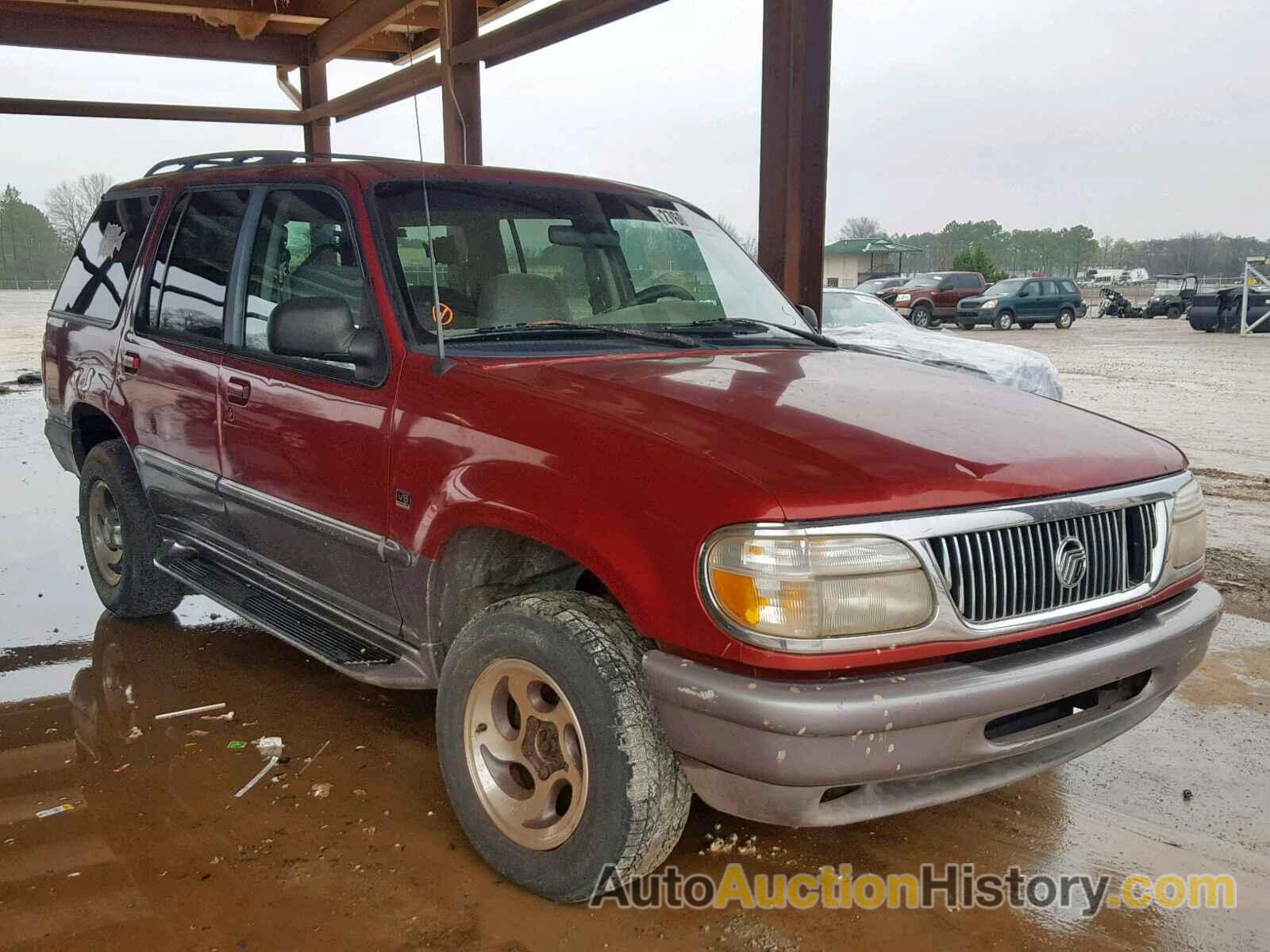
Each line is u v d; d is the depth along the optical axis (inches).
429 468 110.1
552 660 96.0
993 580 89.8
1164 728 147.3
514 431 102.6
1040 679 89.9
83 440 195.9
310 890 103.2
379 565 120.2
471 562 112.0
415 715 147.1
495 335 122.6
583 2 295.1
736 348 133.2
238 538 148.9
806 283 237.6
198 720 143.6
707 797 92.4
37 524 249.8
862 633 84.5
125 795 122.3
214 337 150.5
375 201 128.3
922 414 105.6
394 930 97.0
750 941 96.7
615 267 144.4
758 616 83.4
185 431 154.9
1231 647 180.2
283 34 491.5
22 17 432.5
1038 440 102.4
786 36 229.0
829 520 84.8
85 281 195.9
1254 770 134.6
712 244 160.6
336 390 124.4
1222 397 572.4
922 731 85.4
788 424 97.3
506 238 135.5
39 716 144.9
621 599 92.0
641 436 95.0
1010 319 1251.8
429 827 116.0
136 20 456.1
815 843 115.0
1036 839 116.8
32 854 109.1
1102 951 96.5
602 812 93.6
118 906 100.0
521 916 99.6
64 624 184.1
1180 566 107.3
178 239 165.5
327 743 137.1
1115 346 989.2
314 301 115.6
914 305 1250.6
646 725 92.4
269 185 145.0
